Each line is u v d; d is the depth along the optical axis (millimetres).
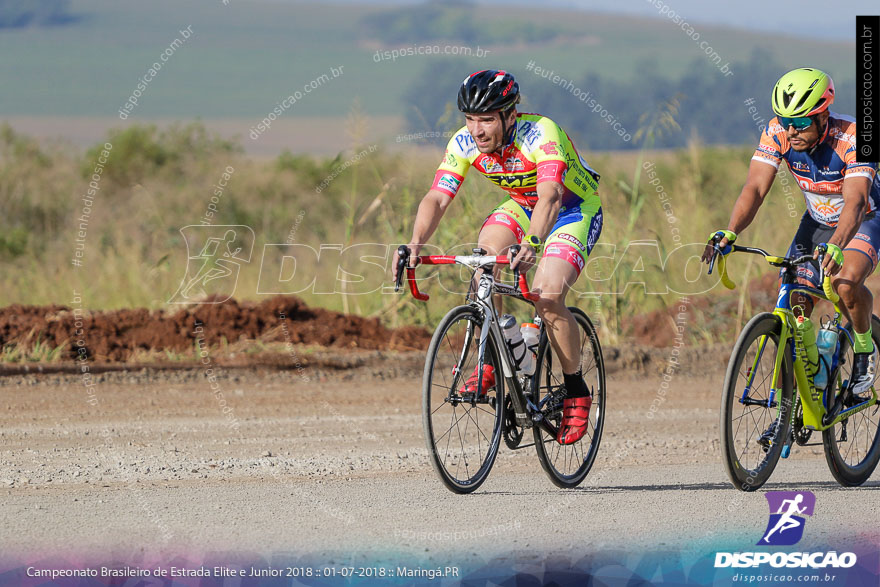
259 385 28578
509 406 17375
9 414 24141
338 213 48219
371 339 33375
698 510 15469
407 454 20469
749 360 18703
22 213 52812
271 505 15602
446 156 17938
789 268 17078
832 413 17875
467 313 16500
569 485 17703
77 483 17203
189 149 64500
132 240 42969
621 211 37000
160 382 28438
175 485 17094
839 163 17109
